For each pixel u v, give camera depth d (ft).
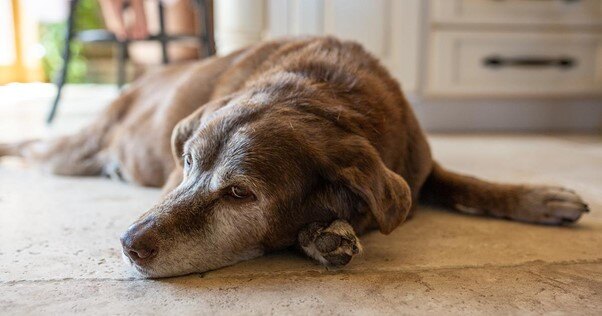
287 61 2.82
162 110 3.41
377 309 1.86
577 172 4.04
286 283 2.05
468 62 6.30
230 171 2.11
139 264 2.05
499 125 6.57
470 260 2.28
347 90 2.52
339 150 2.18
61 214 2.88
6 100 9.21
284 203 2.18
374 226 2.59
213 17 7.71
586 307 1.89
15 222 2.73
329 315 1.82
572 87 6.43
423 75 6.27
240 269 2.18
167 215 2.10
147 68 9.66
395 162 2.59
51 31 12.16
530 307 1.89
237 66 3.10
